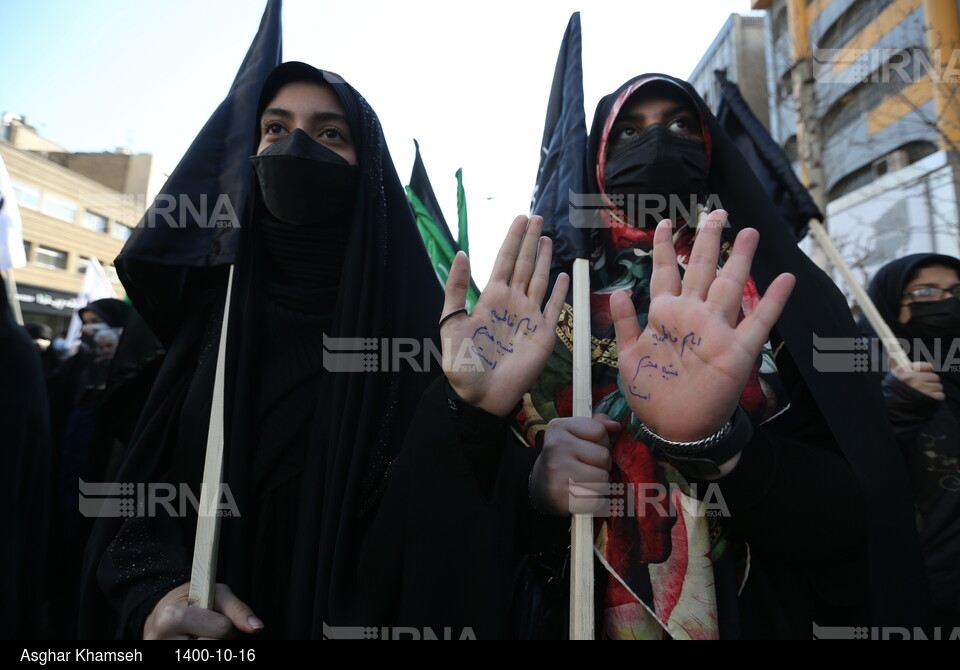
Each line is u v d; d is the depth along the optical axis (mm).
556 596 1194
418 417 1101
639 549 1112
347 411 1240
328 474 1210
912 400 1913
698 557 1095
